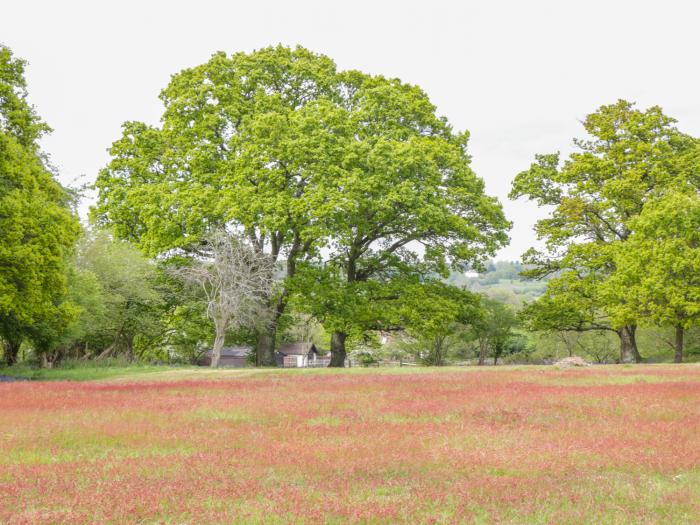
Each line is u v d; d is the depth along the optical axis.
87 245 43.00
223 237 39.44
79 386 24.61
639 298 42.25
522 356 74.75
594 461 10.20
